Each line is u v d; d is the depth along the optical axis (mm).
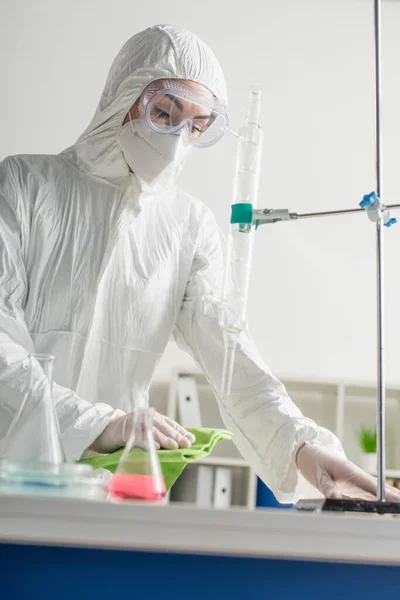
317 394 4590
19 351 1732
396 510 1227
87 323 2037
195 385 4227
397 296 4727
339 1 4938
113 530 969
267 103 4777
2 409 1663
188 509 977
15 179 2068
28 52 4559
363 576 1030
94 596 999
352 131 4828
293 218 1498
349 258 4730
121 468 1147
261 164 4730
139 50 2068
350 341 4664
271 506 4125
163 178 2115
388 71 4934
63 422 1586
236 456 4449
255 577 1019
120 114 2057
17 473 1085
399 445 4539
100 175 2141
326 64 4863
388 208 1416
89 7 4641
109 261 2062
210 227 2297
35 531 963
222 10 4797
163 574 1009
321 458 1563
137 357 2115
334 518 987
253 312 4625
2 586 990
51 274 2039
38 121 4512
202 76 2033
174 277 2180
